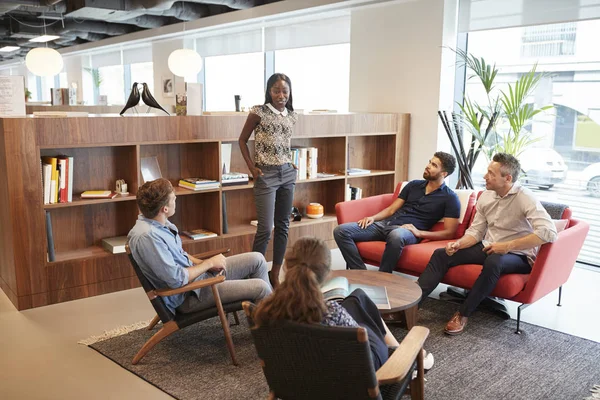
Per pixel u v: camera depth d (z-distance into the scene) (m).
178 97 4.70
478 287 3.46
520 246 3.41
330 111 5.79
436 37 5.63
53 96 8.52
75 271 4.11
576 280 4.64
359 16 6.39
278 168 4.24
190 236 4.64
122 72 12.33
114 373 3.02
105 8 7.39
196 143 4.76
